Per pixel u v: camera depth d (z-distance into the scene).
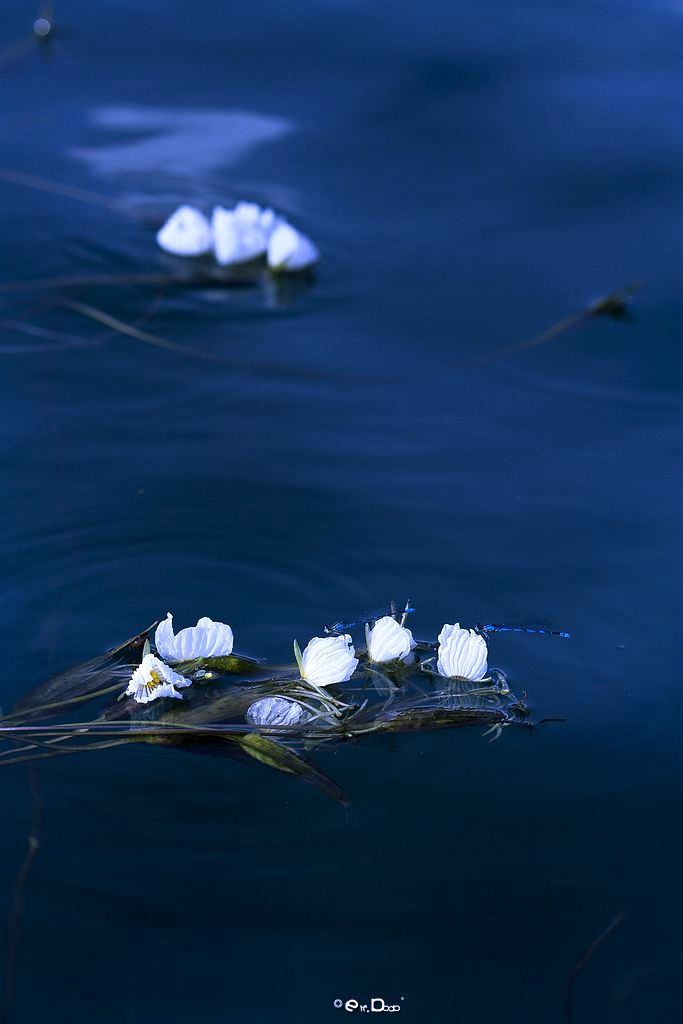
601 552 1.43
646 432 1.52
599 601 1.40
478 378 1.56
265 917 1.28
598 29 2.26
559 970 1.27
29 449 1.48
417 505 1.46
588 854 1.30
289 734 1.34
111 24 2.18
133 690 1.34
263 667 1.36
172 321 1.59
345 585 1.41
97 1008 1.26
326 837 1.30
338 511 1.45
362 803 1.32
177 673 1.35
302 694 1.35
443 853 1.30
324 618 1.39
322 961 1.27
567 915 1.29
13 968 1.27
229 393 1.54
